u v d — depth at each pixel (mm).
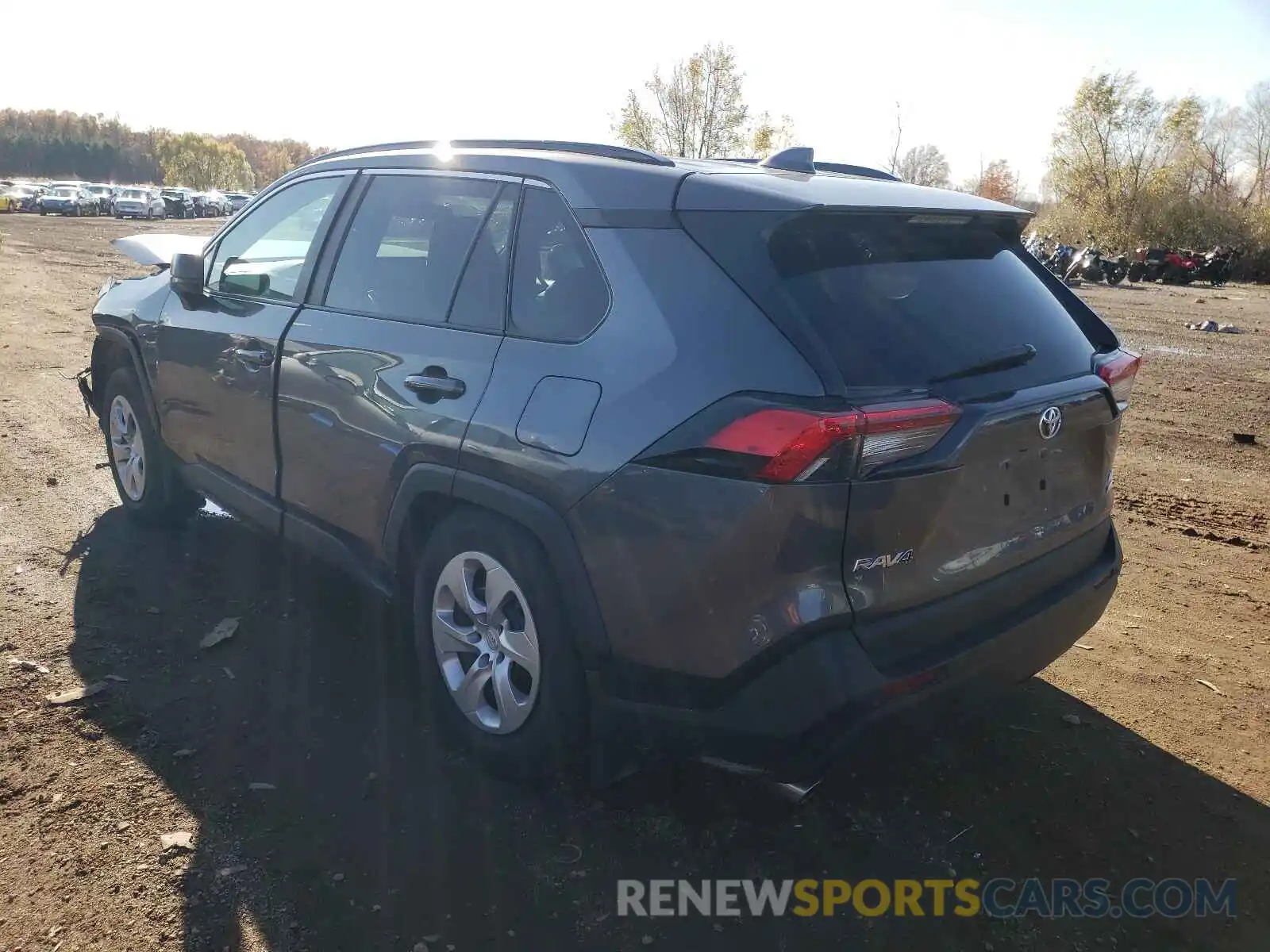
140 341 4480
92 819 2715
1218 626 4352
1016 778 3143
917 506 2336
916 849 2793
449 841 2709
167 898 2438
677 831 2807
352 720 3275
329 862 2598
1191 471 7168
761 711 2344
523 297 2873
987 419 2402
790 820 2883
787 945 2414
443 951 2320
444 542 3029
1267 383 11320
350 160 3750
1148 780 3166
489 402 2793
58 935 2311
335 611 4066
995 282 2850
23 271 18844
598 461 2502
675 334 2455
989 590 2621
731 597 2326
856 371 2285
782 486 2207
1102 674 3865
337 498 3424
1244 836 2910
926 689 2404
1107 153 45219
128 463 4871
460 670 3082
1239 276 40156
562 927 2424
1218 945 2494
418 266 3260
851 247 2553
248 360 3752
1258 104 58031
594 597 2574
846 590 2285
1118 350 3104
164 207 56688
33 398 7500
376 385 3166
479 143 3338
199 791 2859
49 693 3316
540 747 2805
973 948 2441
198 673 3525
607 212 2719
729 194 2529
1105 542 3217
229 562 4500
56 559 4426
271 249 3953
